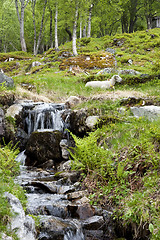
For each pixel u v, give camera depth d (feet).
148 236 10.46
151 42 82.07
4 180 12.87
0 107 24.61
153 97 25.46
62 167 21.06
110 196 13.30
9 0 132.46
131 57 69.26
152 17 137.49
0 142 23.02
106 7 118.32
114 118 21.84
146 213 10.94
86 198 13.56
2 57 89.15
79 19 85.56
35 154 22.85
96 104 25.17
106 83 35.42
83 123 23.30
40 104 29.45
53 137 23.07
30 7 124.88
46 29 126.82
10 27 132.87
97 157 16.21
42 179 17.40
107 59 64.90
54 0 87.40
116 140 18.21
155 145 15.26
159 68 38.27
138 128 18.45
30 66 68.49
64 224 11.00
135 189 13.17
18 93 31.94
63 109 29.09
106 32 142.92
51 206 12.32
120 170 14.02
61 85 40.37
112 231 11.71
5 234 8.06
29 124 27.48
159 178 12.69
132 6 121.60
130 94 28.63
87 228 11.57
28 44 151.74
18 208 9.68
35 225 10.10
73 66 57.47
